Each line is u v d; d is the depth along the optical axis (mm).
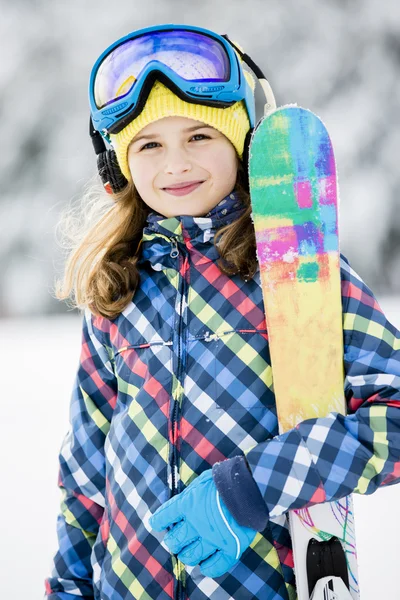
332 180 2250
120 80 2365
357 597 2098
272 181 2279
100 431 2465
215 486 1975
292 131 2293
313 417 2117
